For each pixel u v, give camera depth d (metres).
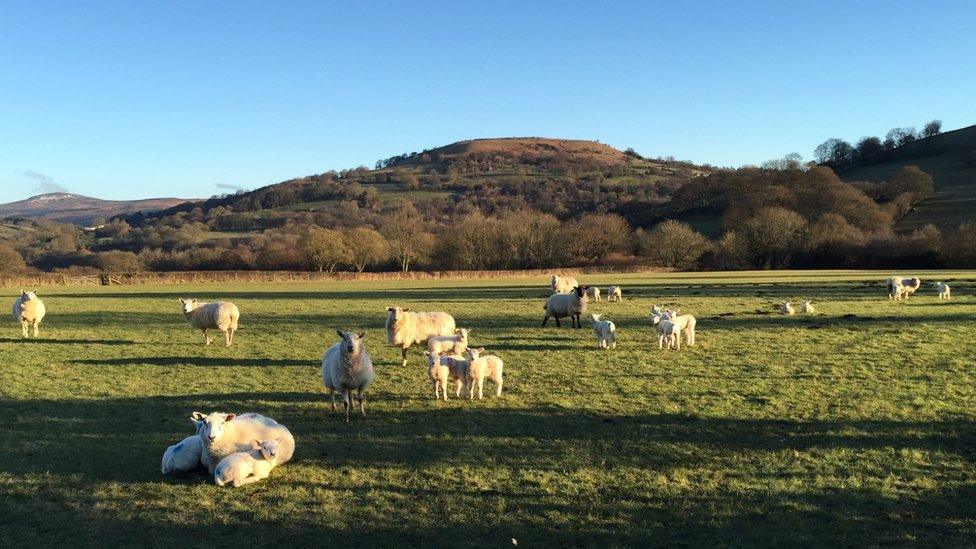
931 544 7.53
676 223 104.31
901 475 9.62
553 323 28.47
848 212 104.69
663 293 45.22
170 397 15.05
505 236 105.69
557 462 10.37
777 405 13.45
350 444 11.37
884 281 53.97
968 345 20.16
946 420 12.18
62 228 144.00
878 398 13.87
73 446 11.48
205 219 170.88
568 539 7.77
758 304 35.28
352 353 12.53
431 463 10.38
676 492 9.12
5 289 61.28
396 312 18.36
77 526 8.23
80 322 30.78
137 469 10.30
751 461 10.30
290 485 9.52
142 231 137.00
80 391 15.73
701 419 12.59
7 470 10.24
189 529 8.12
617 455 10.67
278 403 14.38
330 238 101.44
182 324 29.89
